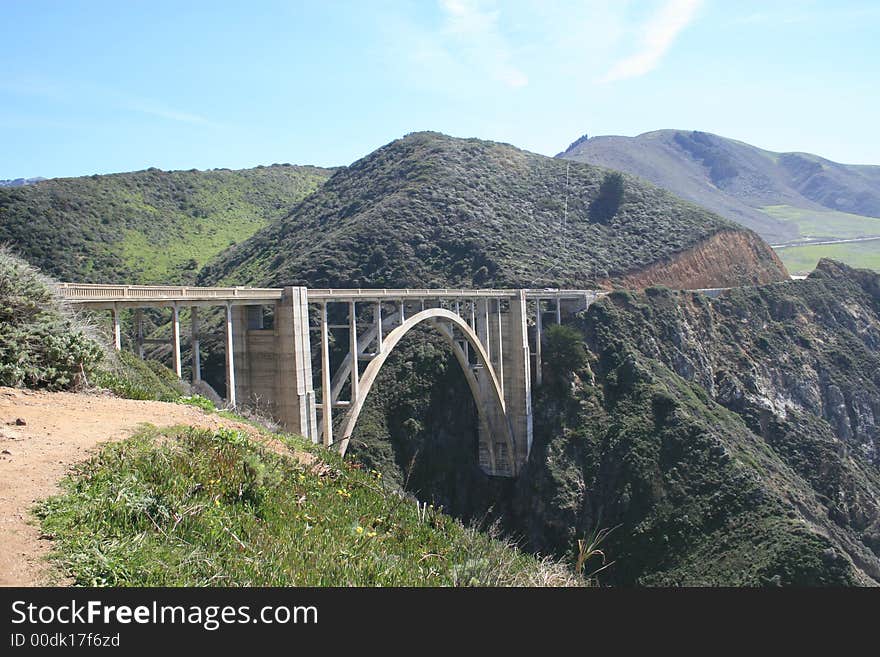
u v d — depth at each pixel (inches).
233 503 318.0
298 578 258.7
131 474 289.4
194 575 239.0
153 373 658.2
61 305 498.3
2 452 286.8
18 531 225.5
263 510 323.6
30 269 484.4
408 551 336.8
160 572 230.8
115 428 356.5
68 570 213.6
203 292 772.6
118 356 601.0
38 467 278.2
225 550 266.7
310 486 383.2
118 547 234.1
